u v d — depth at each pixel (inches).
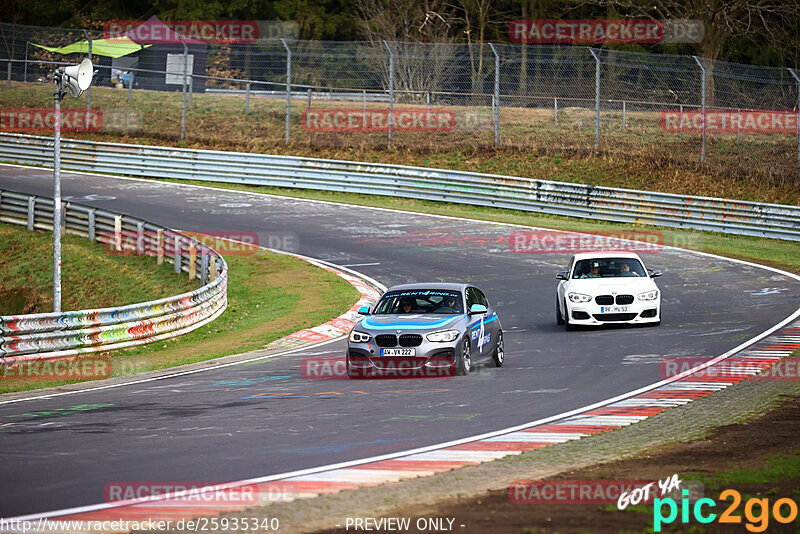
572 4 6171.3
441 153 3917.3
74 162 3971.5
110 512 626.5
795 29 4985.2
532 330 1723.7
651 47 5634.8
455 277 2331.4
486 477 708.7
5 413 1081.4
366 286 2262.6
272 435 888.9
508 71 5260.8
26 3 6722.4
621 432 877.2
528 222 3117.6
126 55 5433.1
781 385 1108.5
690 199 3029.0
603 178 3580.2
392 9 6038.4
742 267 2380.7
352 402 1068.5
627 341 1507.1
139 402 1126.4
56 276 1739.7
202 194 3545.8
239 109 4628.4
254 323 2003.0
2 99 4741.6
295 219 3142.2
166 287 2452.0
